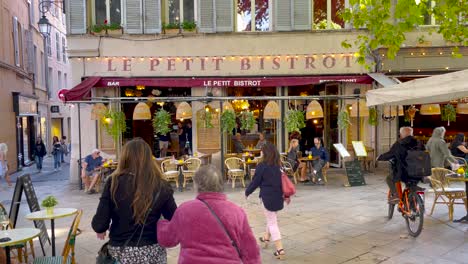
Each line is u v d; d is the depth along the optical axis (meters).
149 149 3.52
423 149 7.28
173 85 13.72
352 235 7.23
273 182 6.13
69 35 14.12
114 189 3.38
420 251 6.31
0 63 17.33
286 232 7.53
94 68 14.23
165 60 14.34
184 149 14.91
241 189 12.01
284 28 14.50
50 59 29.14
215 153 14.63
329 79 13.73
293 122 12.60
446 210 8.77
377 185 12.11
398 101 6.85
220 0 14.39
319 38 14.54
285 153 13.82
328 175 14.38
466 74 5.66
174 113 14.96
